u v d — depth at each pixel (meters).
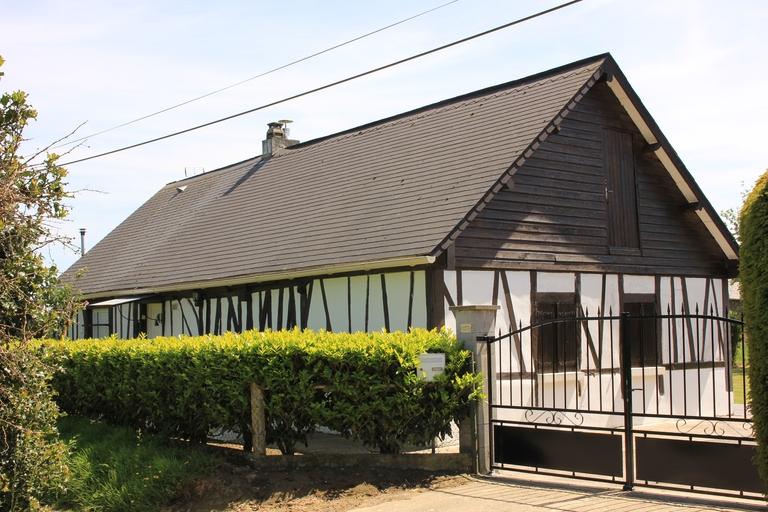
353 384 9.40
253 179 22.81
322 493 8.75
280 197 19.38
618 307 15.08
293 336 10.01
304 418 9.77
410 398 9.27
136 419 11.95
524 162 13.83
